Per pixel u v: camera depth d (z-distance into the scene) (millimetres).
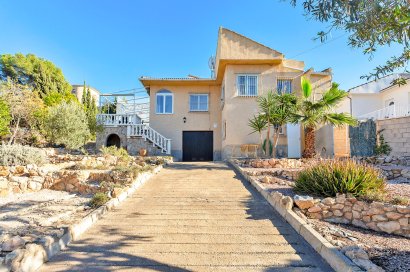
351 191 6527
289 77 16969
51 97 25969
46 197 9477
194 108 20141
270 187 8312
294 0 2814
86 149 19391
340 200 5984
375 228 5539
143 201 7566
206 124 19938
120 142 19500
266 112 13461
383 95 23312
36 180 10742
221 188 8984
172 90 20109
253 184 9219
